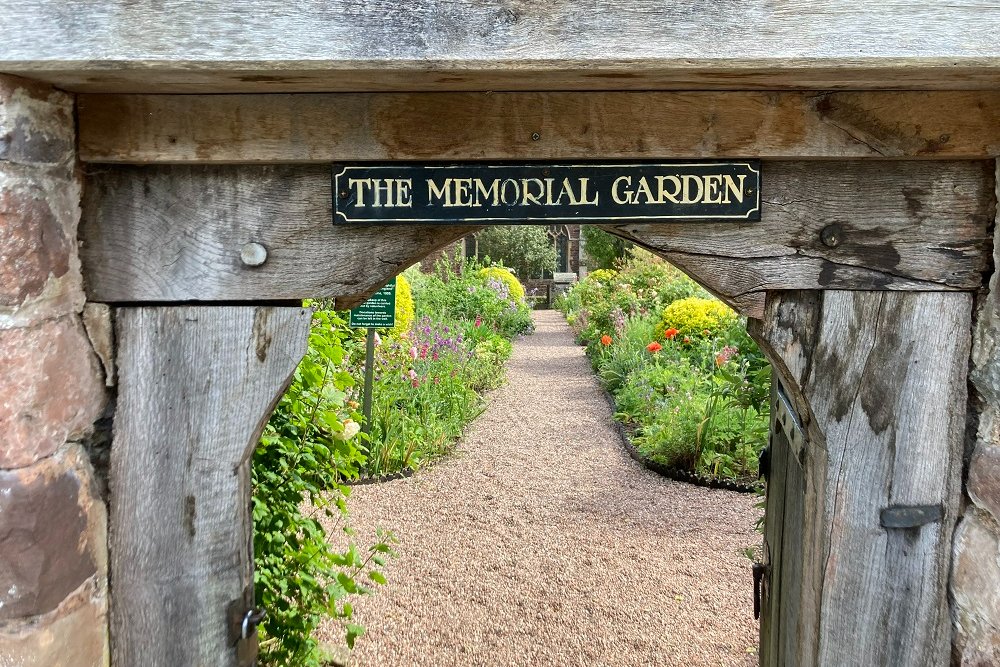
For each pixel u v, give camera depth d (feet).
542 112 5.15
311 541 10.23
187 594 5.65
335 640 12.65
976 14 4.19
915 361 5.52
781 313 5.57
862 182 5.37
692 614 13.79
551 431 27.37
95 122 5.11
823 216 5.40
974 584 5.45
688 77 4.64
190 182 5.39
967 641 5.49
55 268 4.88
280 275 5.47
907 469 5.59
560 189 5.28
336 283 5.48
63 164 4.99
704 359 28.58
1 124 4.39
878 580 5.67
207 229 5.43
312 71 4.39
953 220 5.37
